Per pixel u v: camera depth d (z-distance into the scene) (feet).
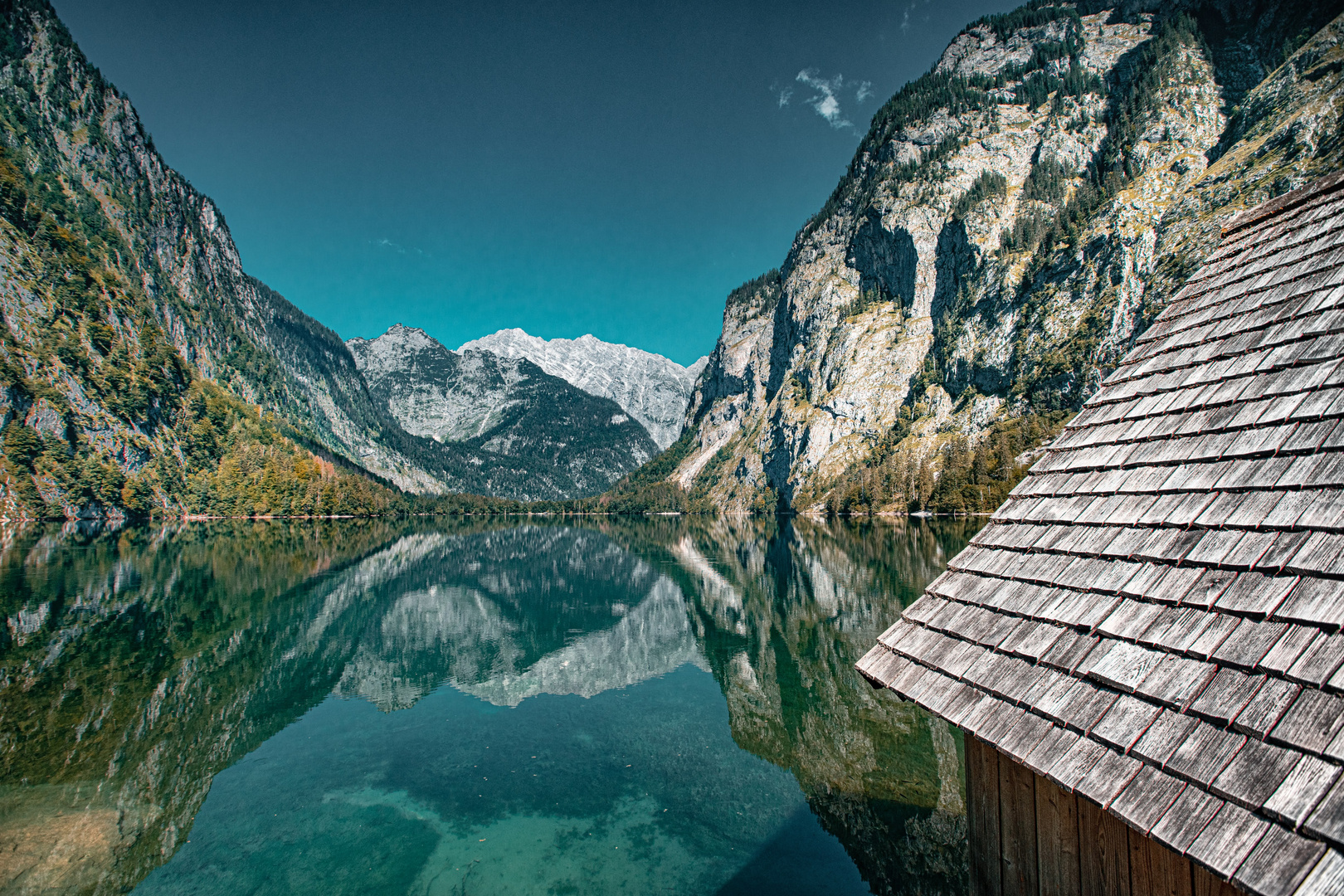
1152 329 28.22
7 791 63.41
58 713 85.10
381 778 68.49
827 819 58.85
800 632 137.28
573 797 64.08
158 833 56.75
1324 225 24.21
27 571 206.18
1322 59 442.09
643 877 50.16
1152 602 17.98
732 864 52.03
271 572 229.45
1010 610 21.36
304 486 593.42
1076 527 22.50
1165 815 13.78
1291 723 13.28
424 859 53.11
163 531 404.16
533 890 48.78
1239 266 26.94
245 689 99.19
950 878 49.01
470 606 182.39
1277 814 12.26
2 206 571.69
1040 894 19.89
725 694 97.86
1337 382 18.65
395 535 457.27
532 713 90.33
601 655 123.75
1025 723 17.78
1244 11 645.51
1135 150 566.77
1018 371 524.11
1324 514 16.12
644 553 343.46
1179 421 22.67
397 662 119.03
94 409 523.29
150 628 134.41
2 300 520.42
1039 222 602.85
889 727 82.43
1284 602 15.28
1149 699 15.87
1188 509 19.42
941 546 278.26
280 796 64.39
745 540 407.85
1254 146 442.91
